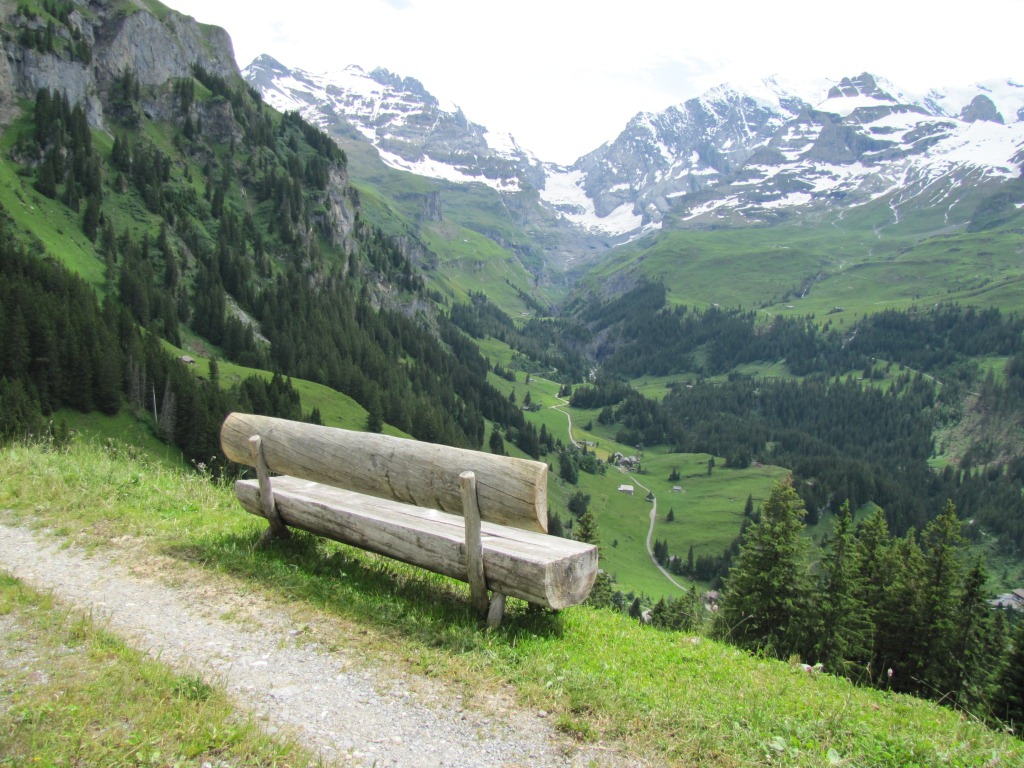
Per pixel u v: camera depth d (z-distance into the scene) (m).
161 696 6.16
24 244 133.62
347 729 6.04
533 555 8.07
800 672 9.98
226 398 109.38
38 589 8.46
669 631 11.21
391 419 161.00
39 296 104.62
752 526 35.12
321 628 7.97
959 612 38.12
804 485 199.88
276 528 10.66
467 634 7.94
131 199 182.00
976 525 193.38
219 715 5.92
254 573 9.42
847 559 38.56
